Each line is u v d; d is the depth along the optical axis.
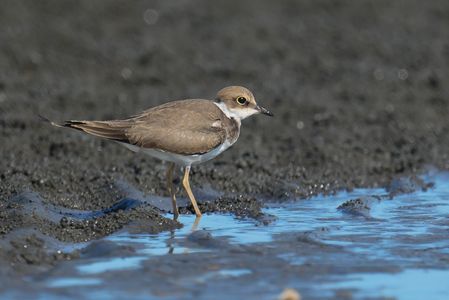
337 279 9.65
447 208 12.92
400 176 14.91
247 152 15.99
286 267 10.03
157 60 22.92
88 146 15.89
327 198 13.78
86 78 21.42
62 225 11.56
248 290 9.25
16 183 13.48
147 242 11.02
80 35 24.86
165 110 12.46
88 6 27.70
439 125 18.03
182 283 9.44
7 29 24.77
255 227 11.81
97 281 9.46
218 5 28.39
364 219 12.25
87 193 13.47
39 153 15.64
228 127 12.92
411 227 11.82
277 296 9.07
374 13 27.62
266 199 13.70
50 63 22.41
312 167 15.32
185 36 25.17
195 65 22.56
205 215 12.54
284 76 21.81
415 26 26.22
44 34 24.62
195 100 12.88
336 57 23.42
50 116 18.00
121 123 12.24
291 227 11.84
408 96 20.16
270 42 24.62
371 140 17.00
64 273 9.69
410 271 9.95
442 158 15.88
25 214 11.62
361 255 10.52
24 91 20.03
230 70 22.03
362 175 14.95
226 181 14.29
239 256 10.43
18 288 9.19
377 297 9.12
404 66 22.55
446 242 11.11
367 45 24.36
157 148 12.22
